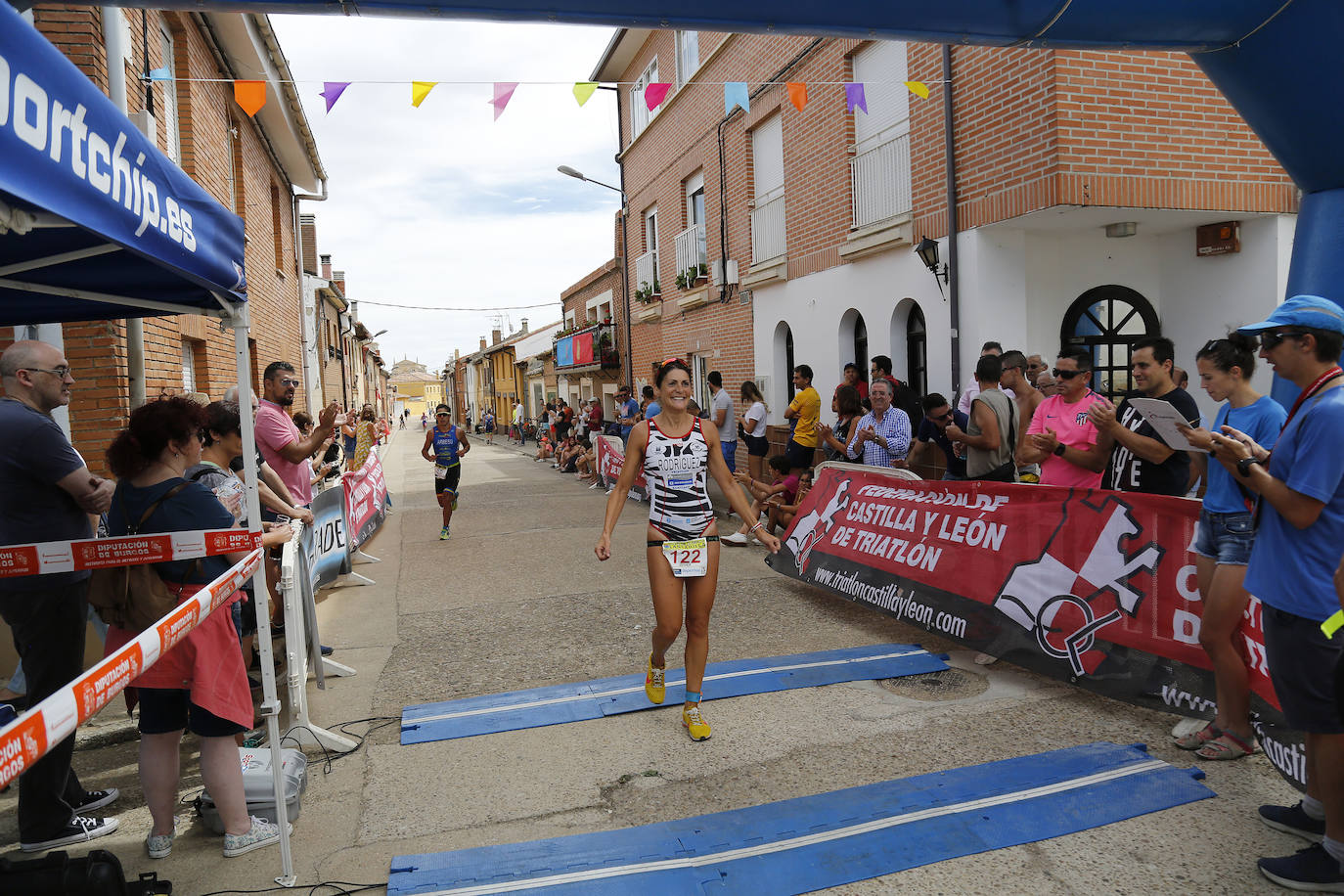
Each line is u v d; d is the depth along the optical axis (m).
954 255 8.07
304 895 2.90
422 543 10.38
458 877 2.90
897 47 8.98
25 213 1.91
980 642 4.84
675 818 3.33
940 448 7.52
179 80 7.78
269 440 5.55
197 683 3.02
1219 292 7.90
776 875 2.84
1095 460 4.71
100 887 2.68
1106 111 6.91
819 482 7.22
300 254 16.34
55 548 3.07
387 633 6.27
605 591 7.26
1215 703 3.66
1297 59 4.28
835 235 10.43
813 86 10.69
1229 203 7.26
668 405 4.15
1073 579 4.45
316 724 4.50
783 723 4.23
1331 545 2.60
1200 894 2.67
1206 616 3.47
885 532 6.04
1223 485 3.43
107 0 3.61
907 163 8.91
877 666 4.96
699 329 15.46
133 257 2.92
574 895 2.76
